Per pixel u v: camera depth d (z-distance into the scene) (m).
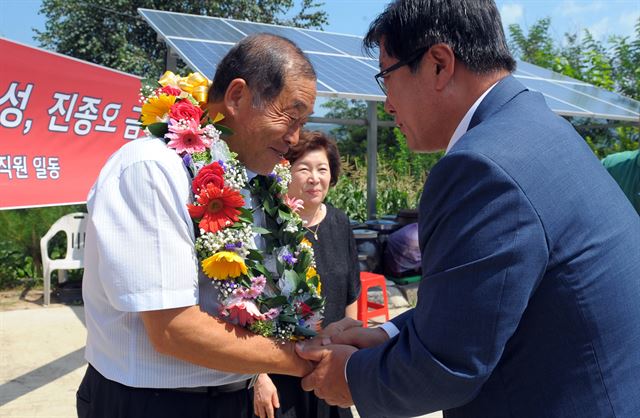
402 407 1.42
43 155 4.69
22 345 4.76
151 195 1.44
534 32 14.21
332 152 2.75
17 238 6.55
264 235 1.81
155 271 1.41
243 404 1.81
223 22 6.40
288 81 1.62
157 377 1.58
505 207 1.26
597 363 1.29
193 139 1.57
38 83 4.59
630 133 9.23
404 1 1.49
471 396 1.32
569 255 1.28
